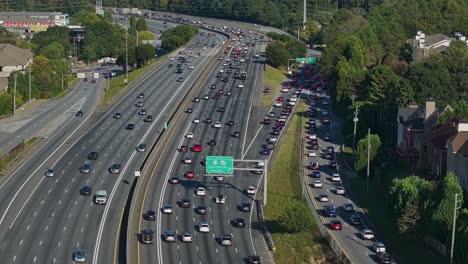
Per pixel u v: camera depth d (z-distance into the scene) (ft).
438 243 419.33
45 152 615.16
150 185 535.60
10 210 481.46
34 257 406.21
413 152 554.87
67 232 444.55
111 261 400.47
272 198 517.96
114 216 473.67
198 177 559.79
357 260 412.16
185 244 428.15
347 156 627.87
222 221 470.80
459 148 492.13
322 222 474.08
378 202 510.99
